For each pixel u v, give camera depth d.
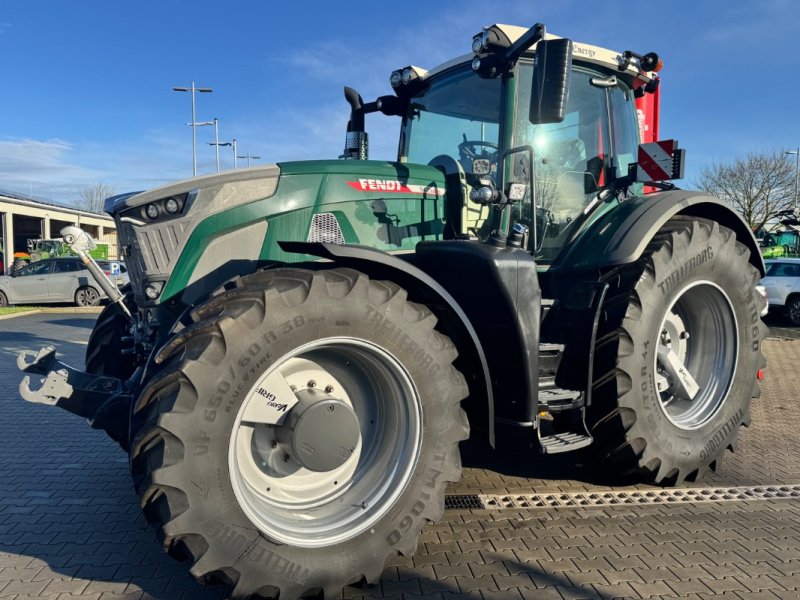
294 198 3.35
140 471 2.49
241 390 2.44
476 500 3.70
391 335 2.73
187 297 3.19
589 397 3.61
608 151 4.32
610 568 2.90
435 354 2.83
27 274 17.67
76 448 4.73
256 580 2.46
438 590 2.72
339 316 2.62
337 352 2.82
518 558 3.00
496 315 3.20
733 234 4.11
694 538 3.21
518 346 3.18
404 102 4.66
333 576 2.60
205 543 2.38
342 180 3.47
